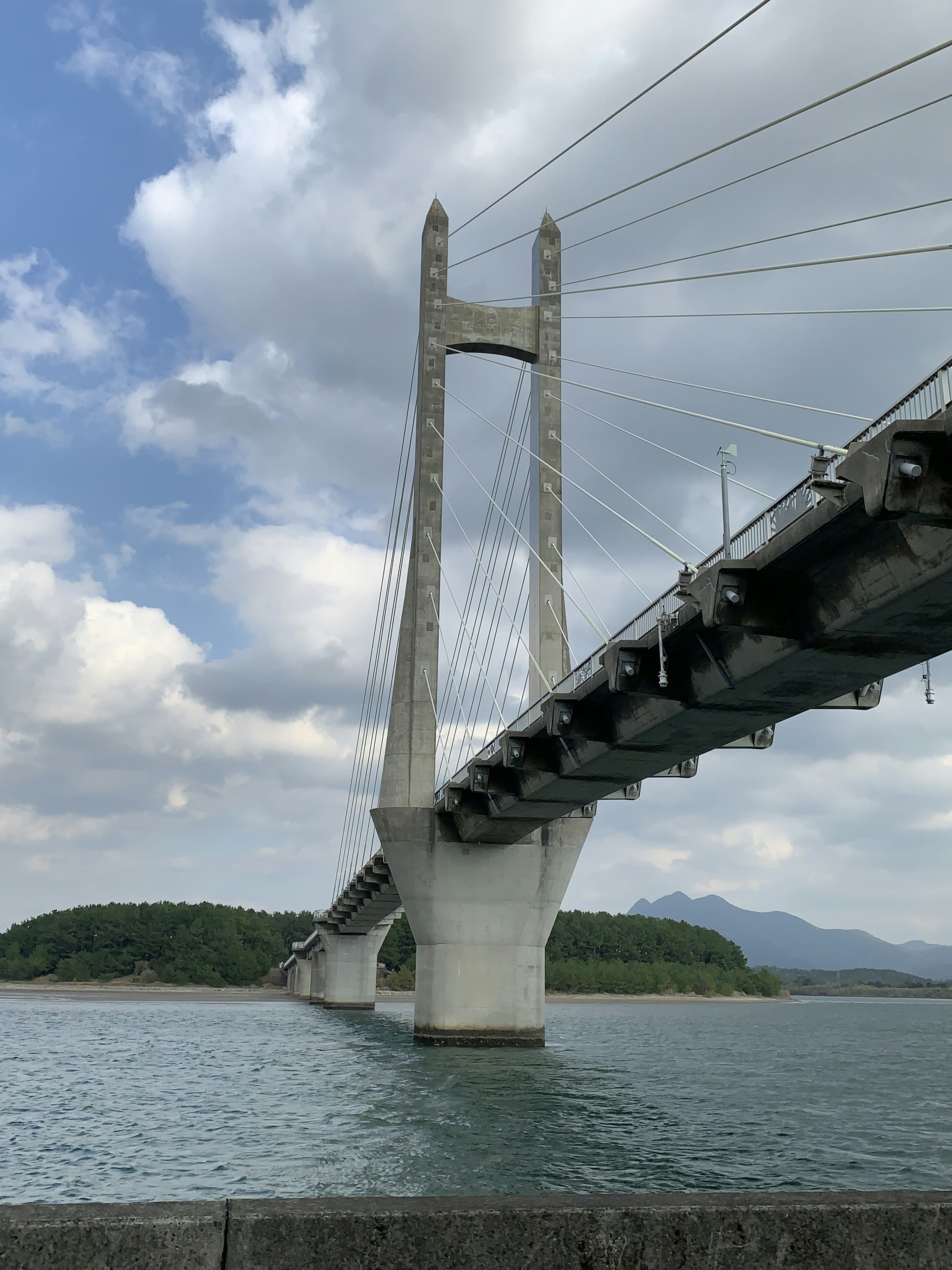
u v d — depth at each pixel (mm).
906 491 18562
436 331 59812
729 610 25094
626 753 37000
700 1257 5004
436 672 55875
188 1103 36406
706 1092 41562
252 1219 4836
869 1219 5109
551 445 58562
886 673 27516
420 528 57469
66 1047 62719
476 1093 37750
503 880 53812
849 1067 58062
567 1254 4957
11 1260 4629
